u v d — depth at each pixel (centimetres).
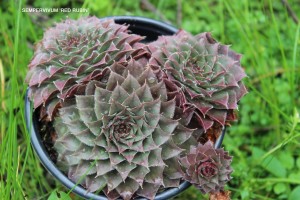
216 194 27
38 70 27
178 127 26
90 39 26
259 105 37
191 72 26
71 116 26
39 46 28
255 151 34
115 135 25
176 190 26
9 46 36
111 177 25
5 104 34
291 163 34
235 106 26
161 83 25
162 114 25
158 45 27
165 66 26
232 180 33
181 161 25
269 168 33
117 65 26
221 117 26
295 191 32
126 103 25
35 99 27
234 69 27
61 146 27
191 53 27
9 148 27
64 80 26
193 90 26
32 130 28
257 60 37
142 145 25
